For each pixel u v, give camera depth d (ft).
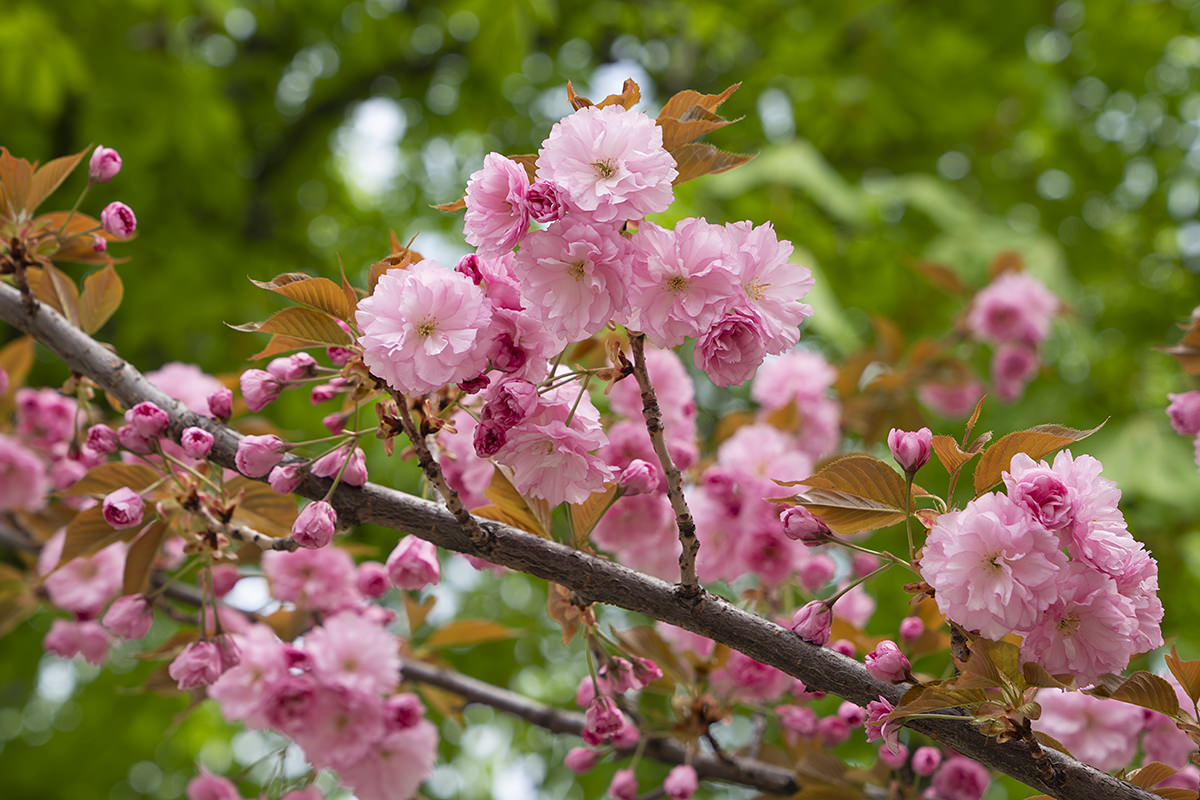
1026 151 27.55
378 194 27.76
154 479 7.59
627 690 7.43
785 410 13.20
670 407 9.48
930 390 16.97
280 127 27.50
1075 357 23.71
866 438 15.64
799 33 26.55
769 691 9.37
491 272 5.83
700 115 5.93
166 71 22.48
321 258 25.20
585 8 28.02
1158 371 23.67
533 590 22.47
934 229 25.02
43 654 21.94
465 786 21.38
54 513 11.69
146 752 22.38
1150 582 5.78
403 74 28.17
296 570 10.30
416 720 8.96
